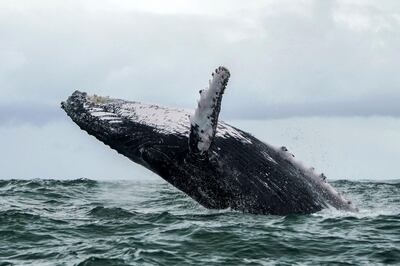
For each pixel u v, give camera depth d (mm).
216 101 61469
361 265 53094
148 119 69062
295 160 73062
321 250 57219
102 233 64062
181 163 67750
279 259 54750
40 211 77875
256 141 71438
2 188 104438
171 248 57375
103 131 69062
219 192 69500
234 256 55469
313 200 71500
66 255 56062
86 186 110688
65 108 71500
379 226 65812
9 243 60750
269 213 69562
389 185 135500
